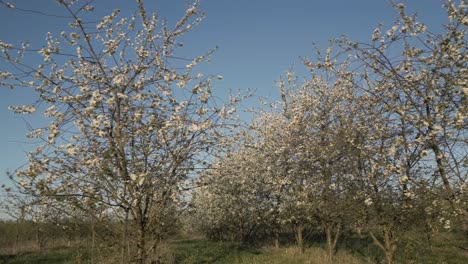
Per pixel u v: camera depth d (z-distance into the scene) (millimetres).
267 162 17828
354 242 19797
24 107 7516
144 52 8125
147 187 7195
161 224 7828
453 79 6445
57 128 7141
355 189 10430
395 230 9797
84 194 7180
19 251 20453
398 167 7555
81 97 7344
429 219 8516
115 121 7250
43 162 7066
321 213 13562
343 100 13438
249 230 24141
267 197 20969
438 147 6730
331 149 10578
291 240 22766
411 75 7578
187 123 7766
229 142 8383
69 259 16656
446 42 6789
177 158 7488
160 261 8484
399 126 7980
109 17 8219
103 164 6852
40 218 11227
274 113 18047
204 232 27031
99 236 8109
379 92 8508
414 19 8055
